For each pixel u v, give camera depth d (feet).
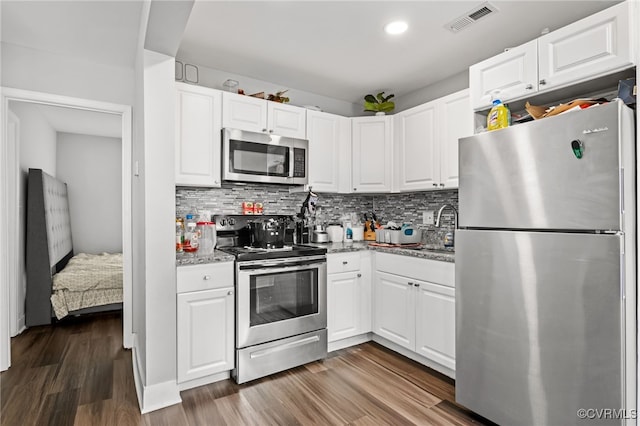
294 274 8.52
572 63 5.88
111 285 12.87
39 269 11.75
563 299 5.09
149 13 5.48
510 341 5.74
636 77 5.05
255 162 9.09
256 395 7.20
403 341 8.89
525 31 7.73
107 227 18.34
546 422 5.29
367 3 6.73
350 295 9.56
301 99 11.44
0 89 8.16
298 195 11.26
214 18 7.25
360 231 11.64
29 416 6.43
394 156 10.59
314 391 7.36
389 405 6.84
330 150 10.72
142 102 6.97
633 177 4.76
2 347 8.33
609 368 4.64
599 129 4.72
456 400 6.66
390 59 9.16
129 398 7.09
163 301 6.87
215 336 7.50
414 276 8.59
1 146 8.16
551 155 5.23
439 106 9.15
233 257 7.71
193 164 8.30
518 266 5.64
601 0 6.56
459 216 6.63
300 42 8.29
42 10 6.86
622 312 4.52
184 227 9.02
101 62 9.25
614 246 4.57
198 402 6.92
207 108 8.54
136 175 8.98
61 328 11.51
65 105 8.95
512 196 5.74
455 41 8.21
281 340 8.26
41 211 11.85
